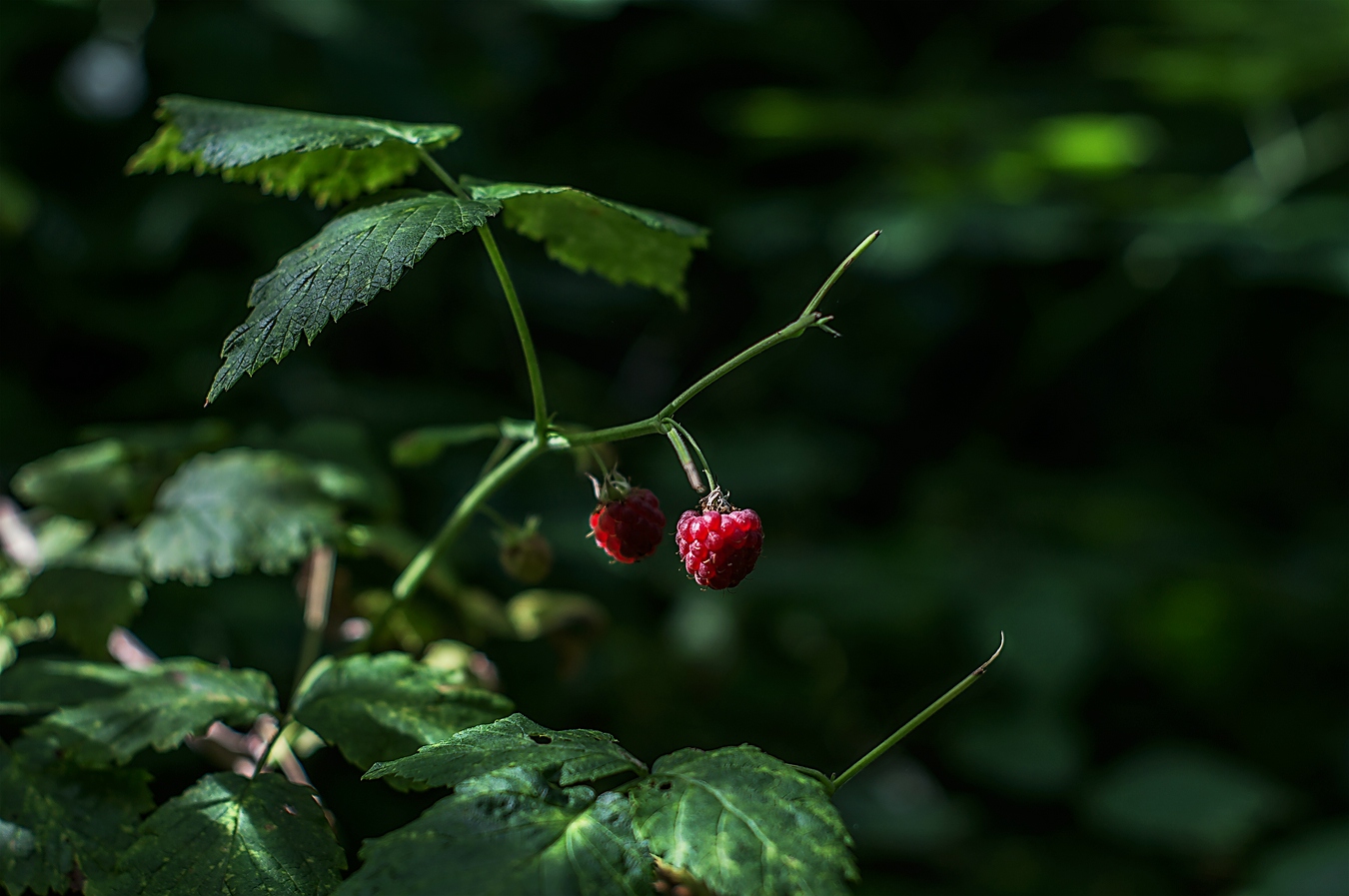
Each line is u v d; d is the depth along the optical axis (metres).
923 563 5.55
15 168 4.75
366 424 4.34
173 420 4.37
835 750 5.26
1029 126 6.25
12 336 4.46
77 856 1.32
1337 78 6.18
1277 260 5.32
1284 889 4.52
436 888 0.94
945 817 4.90
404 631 2.08
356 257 1.20
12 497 3.64
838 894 0.94
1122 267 6.30
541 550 1.94
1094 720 5.93
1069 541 6.12
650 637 4.90
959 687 1.17
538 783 1.05
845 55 6.97
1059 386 7.38
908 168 6.20
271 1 4.84
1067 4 7.66
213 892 1.19
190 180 4.61
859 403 6.62
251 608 3.41
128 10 4.84
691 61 6.59
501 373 5.44
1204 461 7.37
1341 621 5.94
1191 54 6.25
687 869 0.97
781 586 5.17
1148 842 4.94
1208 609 5.84
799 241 6.09
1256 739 5.81
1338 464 7.38
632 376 6.32
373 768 1.09
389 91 4.81
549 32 6.06
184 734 1.40
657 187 6.46
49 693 1.46
